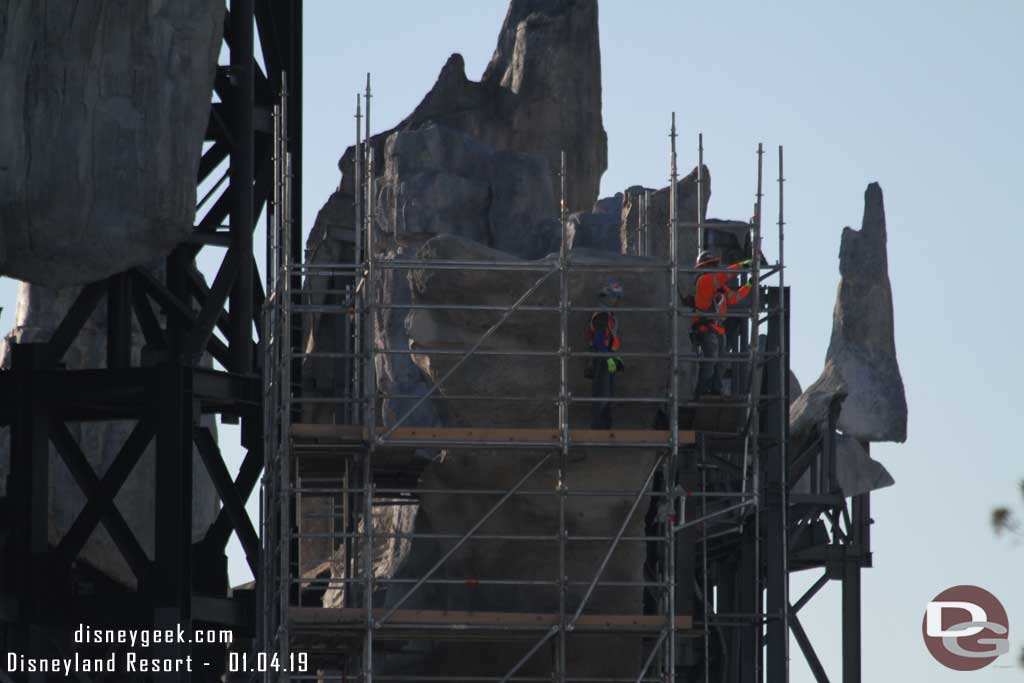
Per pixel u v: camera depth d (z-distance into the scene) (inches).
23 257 4239.7
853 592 5698.8
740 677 5241.1
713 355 4355.3
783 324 4675.2
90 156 4168.3
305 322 5108.3
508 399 4367.6
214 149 4835.1
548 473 4507.9
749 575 5083.7
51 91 4141.2
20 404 4416.8
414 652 4854.8
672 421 4160.9
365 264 4254.4
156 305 5797.2
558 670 4217.5
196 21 4284.0
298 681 5142.7
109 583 5595.5
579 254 4512.8
